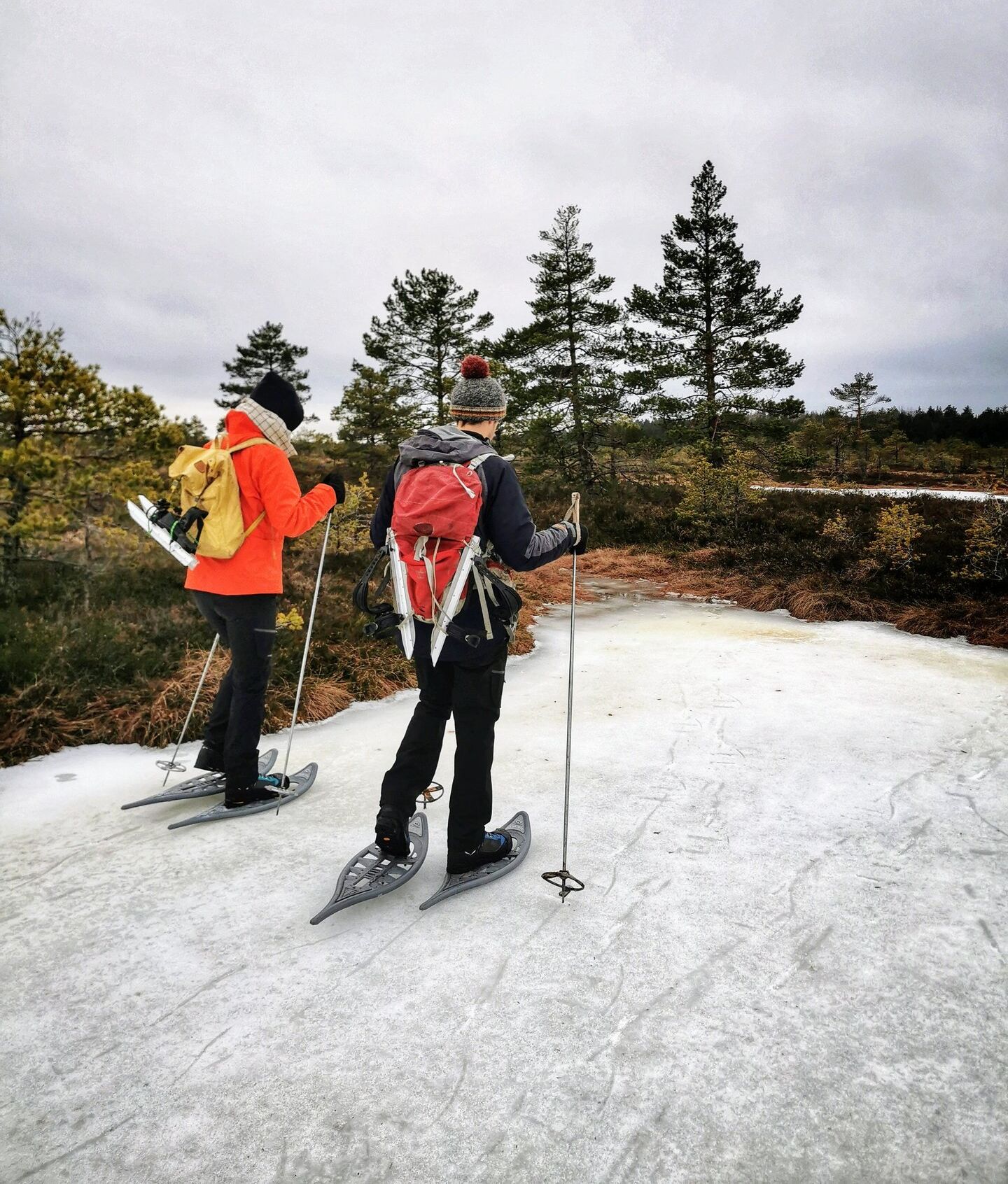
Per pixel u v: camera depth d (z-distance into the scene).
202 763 3.29
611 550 12.17
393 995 1.97
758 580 9.27
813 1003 1.93
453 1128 1.56
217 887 2.53
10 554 6.99
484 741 2.43
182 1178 1.44
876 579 8.59
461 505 2.20
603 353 22.22
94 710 4.11
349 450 26.23
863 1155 1.49
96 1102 1.63
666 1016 1.88
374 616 2.51
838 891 2.46
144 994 1.98
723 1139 1.53
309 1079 1.69
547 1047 1.78
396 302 25.28
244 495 2.84
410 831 2.78
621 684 5.02
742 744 3.85
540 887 2.50
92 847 2.80
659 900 2.41
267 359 34.84
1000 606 7.04
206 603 3.00
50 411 6.60
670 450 21.61
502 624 2.34
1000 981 2.01
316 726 4.43
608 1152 1.50
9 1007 1.93
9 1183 1.42
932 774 3.44
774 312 21.84
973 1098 1.63
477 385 2.44
